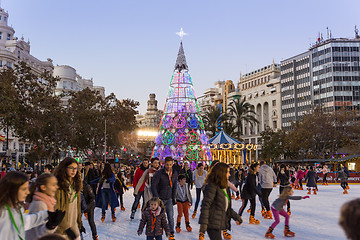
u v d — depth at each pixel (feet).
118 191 43.83
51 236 6.84
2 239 10.39
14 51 206.59
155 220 20.10
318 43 296.30
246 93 371.76
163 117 106.42
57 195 15.28
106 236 27.35
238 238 26.14
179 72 107.86
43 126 116.78
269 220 34.76
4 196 10.64
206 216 16.02
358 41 277.85
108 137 161.17
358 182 111.24
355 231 5.97
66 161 16.01
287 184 37.88
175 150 100.83
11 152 175.63
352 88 272.72
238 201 55.98
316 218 36.32
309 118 182.60
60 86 298.35
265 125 346.13
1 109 86.07
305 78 299.17
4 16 236.02
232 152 121.49
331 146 196.54
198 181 37.50
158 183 25.70
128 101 160.15
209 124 168.25
